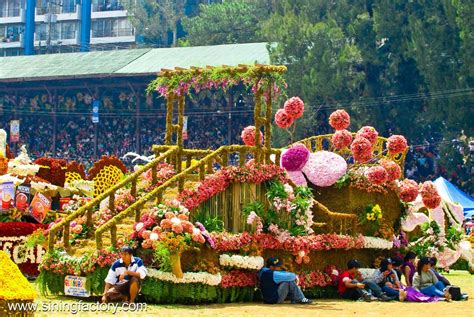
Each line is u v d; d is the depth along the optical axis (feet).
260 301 56.29
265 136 58.95
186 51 229.04
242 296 55.93
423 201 71.77
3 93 248.52
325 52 199.93
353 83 201.67
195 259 53.01
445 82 193.26
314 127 204.74
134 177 57.77
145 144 235.61
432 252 72.33
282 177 58.03
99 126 243.60
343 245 61.05
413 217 71.15
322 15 220.02
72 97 243.60
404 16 204.64
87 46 367.86
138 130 234.17
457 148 198.08
